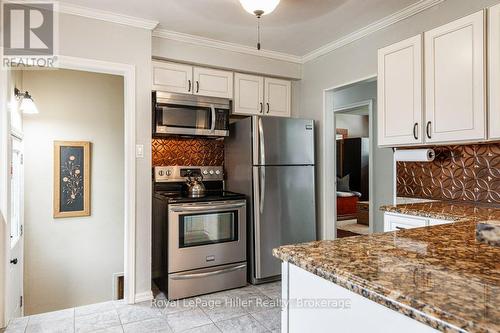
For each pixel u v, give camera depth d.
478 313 0.59
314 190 3.44
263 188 3.15
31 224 3.41
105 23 2.63
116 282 3.80
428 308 0.62
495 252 1.03
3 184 2.25
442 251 1.04
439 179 2.56
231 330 2.27
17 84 3.00
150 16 2.69
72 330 2.26
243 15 2.68
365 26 2.89
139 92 2.77
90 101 3.72
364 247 1.09
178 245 2.79
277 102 3.73
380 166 4.17
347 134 7.71
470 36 1.97
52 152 3.52
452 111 2.06
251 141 3.14
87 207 3.67
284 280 1.10
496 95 1.85
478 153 2.30
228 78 3.44
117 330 2.26
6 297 2.28
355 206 7.10
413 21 2.57
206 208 2.90
